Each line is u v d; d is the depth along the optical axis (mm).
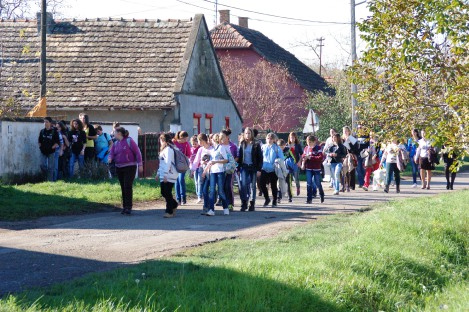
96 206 20016
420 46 16078
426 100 16984
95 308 7762
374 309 10109
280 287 9406
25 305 7773
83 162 24719
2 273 10758
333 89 60656
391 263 11930
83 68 36625
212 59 40062
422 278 12016
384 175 27516
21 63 36969
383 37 16641
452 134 16062
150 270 10414
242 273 9906
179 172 18344
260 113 54781
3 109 24109
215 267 10352
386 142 17531
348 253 11750
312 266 10586
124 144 18766
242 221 17438
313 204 22328
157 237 14578
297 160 24703
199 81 38031
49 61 37000
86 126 24953
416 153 28969
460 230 16125
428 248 13953
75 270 11023
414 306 10359
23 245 13469
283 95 55625
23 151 23875
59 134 23922
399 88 17000
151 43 37594
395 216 16719
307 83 58062
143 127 35125
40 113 30203
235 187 27922
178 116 34906
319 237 14141
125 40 37938
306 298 9234
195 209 20500
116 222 17109
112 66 36594
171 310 8109
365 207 21000
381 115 17312
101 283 9422
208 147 21656
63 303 8164
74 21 39250
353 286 10172
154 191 22656
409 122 17062
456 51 15781
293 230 15438
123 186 18828
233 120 43875
